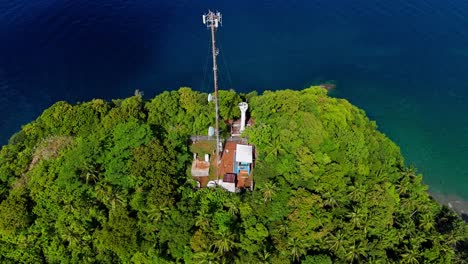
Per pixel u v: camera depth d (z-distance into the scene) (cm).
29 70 16300
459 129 15788
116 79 16200
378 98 16750
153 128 10725
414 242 9738
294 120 10388
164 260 8644
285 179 9606
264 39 18950
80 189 9162
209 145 11025
